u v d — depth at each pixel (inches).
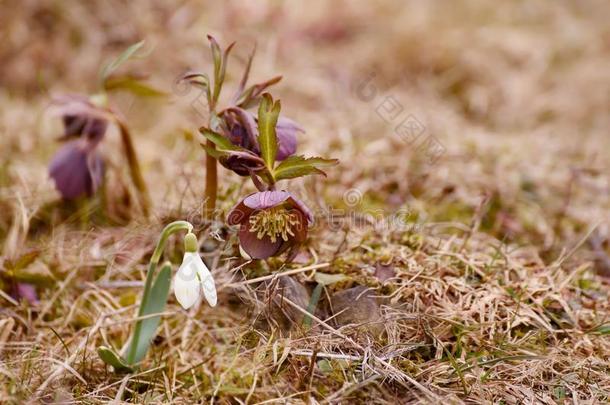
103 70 29.3
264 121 25.3
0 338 26.7
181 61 41.1
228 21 45.4
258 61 42.7
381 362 25.2
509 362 25.7
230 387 25.7
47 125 35.4
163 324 27.3
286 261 26.0
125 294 28.2
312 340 25.7
